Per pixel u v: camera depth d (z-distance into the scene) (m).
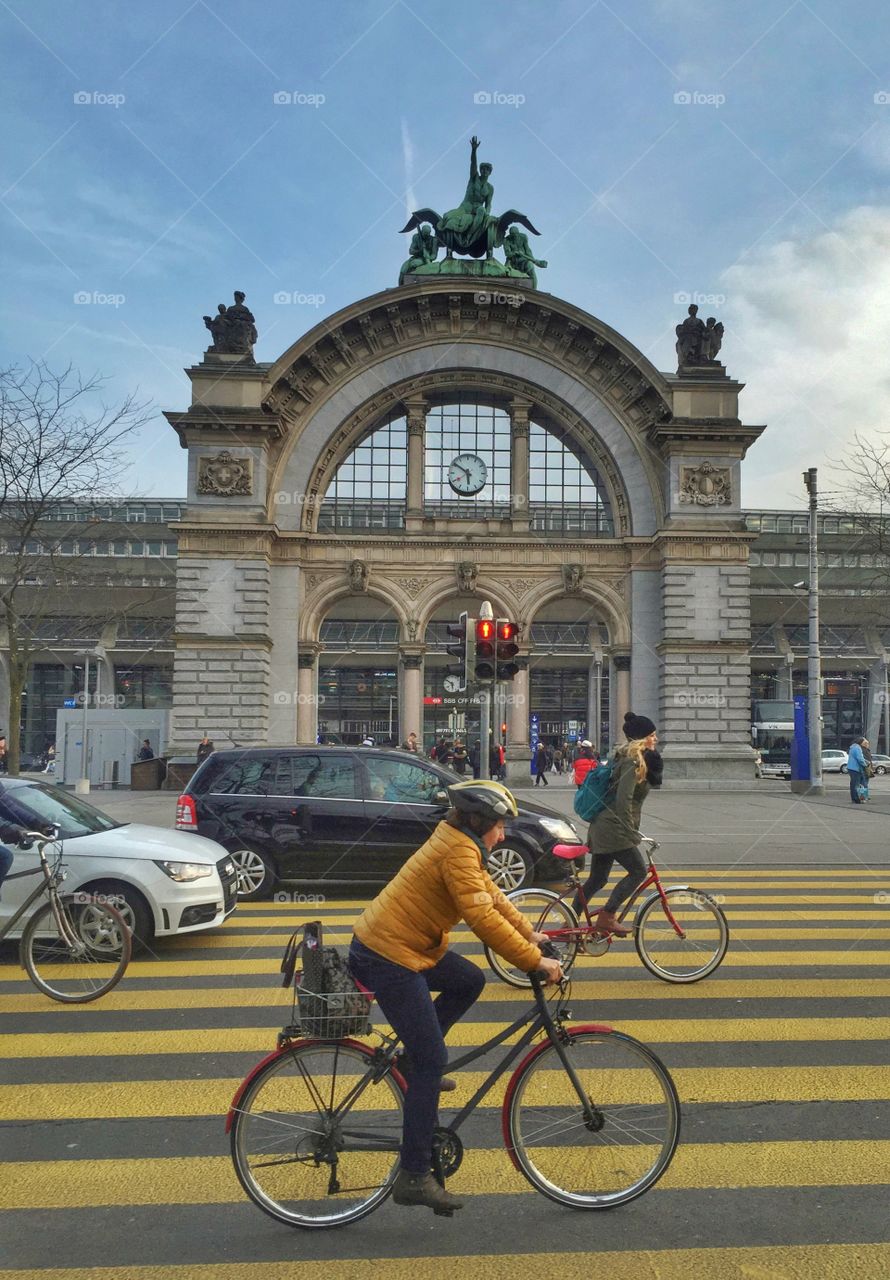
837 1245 4.68
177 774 38.88
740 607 41.81
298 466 42.66
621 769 9.33
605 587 43.12
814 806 31.58
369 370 43.41
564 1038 5.05
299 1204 4.85
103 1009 8.63
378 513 43.94
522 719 42.81
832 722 72.19
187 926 10.59
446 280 42.75
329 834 14.13
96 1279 4.40
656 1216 4.96
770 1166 5.51
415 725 42.00
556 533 43.53
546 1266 4.50
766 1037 7.75
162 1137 5.96
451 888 4.77
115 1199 5.18
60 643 59.59
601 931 9.34
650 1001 8.77
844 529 64.00
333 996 4.81
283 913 13.16
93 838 10.76
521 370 43.94
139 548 60.50
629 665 42.50
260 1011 8.56
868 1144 5.80
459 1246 4.68
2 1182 5.37
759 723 62.69
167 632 63.00
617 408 43.75
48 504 27.05
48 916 8.97
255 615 40.41
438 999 5.17
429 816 14.19
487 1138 5.98
